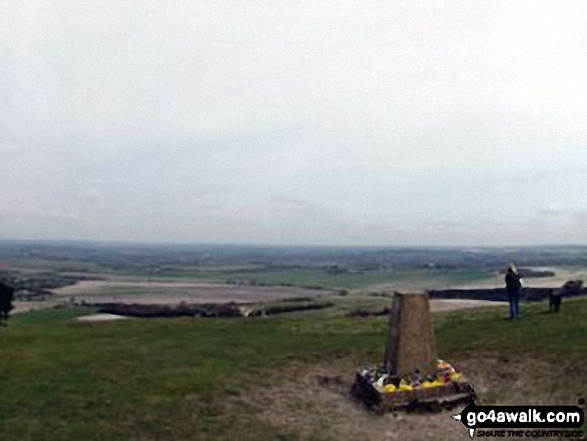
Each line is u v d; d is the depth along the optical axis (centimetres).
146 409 1318
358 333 2259
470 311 2833
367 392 1401
